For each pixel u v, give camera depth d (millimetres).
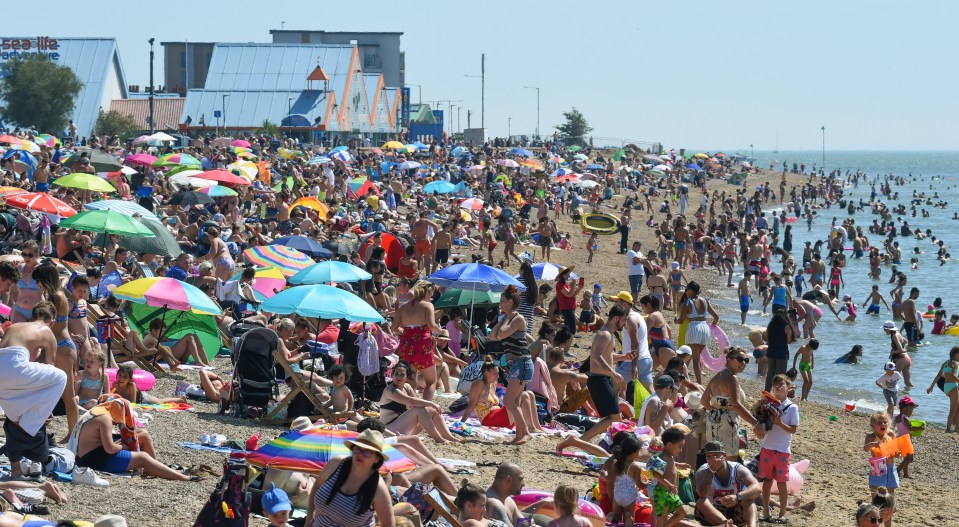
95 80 138250
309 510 13703
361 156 108438
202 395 25250
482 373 25812
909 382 42938
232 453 15648
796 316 54781
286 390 26047
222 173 57094
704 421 22297
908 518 24891
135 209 37688
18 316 20234
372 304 36469
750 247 72250
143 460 18234
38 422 16453
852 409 38594
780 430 21766
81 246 37938
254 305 33438
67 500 16297
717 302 66250
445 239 51750
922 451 33156
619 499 19047
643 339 27844
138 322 28062
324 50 145000
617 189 137125
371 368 26250
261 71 141750
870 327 60250
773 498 23859
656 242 93062
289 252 38031
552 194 105750
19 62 130750
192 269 36562
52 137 80062
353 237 58312
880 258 92375
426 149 129875
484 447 23812
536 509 18328
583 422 27047
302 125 135000
